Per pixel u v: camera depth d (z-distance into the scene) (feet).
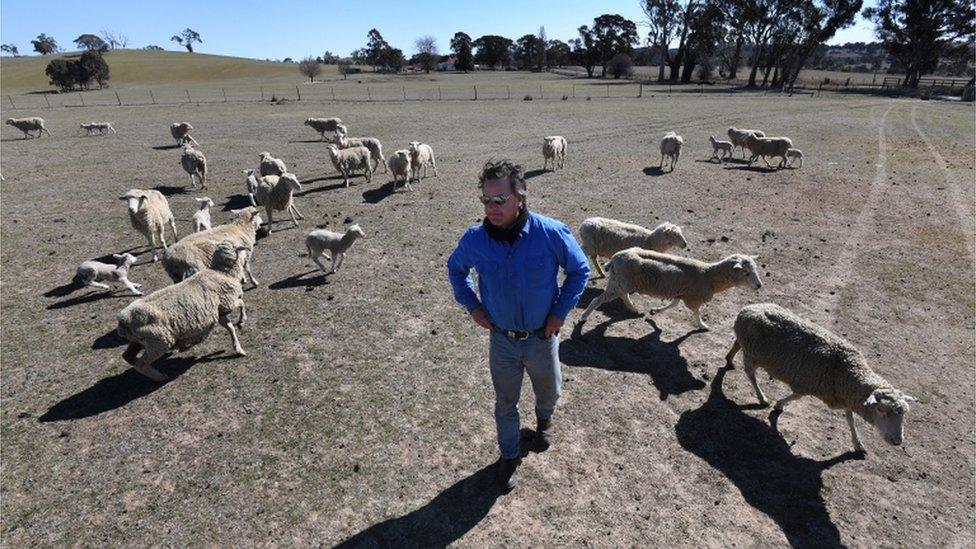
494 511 14.78
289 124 99.86
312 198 47.44
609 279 24.70
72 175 56.95
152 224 32.42
